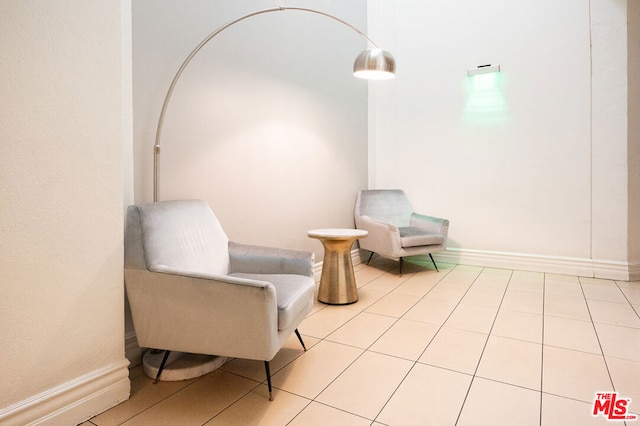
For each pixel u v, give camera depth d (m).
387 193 4.44
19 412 1.33
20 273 1.34
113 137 1.65
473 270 4.04
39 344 1.40
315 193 3.65
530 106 3.90
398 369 1.95
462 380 1.84
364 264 4.37
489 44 4.08
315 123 3.63
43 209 1.40
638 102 3.49
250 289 1.56
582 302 2.96
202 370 1.90
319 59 3.67
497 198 4.11
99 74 1.58
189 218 2.11
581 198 3.71
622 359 2.03
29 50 1.35
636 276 3.54
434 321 2.61
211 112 2.54
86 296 1.55
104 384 1.61
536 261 3.93
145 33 2.11
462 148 4.27
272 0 3.06
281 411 1.60
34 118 1.37
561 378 1.84
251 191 2.89
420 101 4.48
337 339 2.33
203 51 2.47
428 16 4.40
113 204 1.65
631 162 3.51
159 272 1.71
